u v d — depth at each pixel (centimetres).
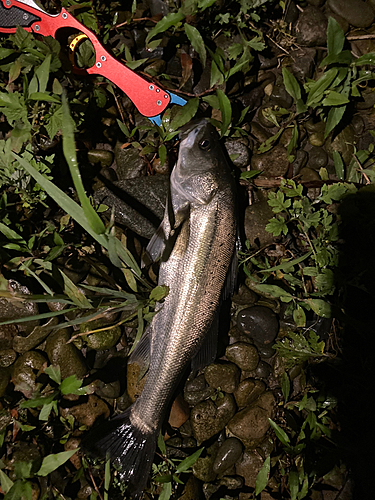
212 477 59
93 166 58
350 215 57
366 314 60
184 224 54
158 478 53
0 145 50
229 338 60
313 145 61
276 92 60
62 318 57
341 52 53
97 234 42
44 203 54
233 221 55
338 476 61
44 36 50
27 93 49
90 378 57
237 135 58
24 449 55
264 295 61
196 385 59
